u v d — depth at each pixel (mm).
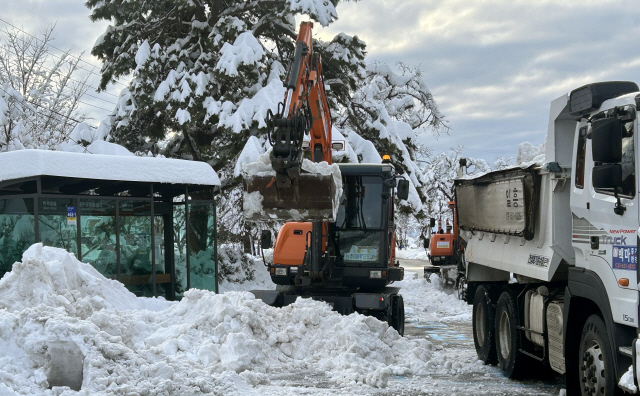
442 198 61812
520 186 7672
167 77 24484
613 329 5430
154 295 15391
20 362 6531
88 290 9992
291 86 9117
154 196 16984
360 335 8844
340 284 11883
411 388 7359
